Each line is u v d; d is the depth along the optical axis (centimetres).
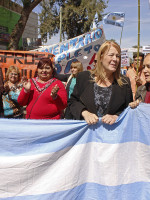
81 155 228
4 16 1675
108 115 227
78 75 254
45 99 293
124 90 238
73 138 226
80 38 662
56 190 222
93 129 229
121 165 231
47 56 505
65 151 227
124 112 228
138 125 232
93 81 240
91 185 230
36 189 221
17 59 502
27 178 221
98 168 230
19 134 223
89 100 236
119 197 230
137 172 232
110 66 230
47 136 225
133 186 231
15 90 389
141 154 233
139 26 425
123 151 231
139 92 293
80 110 232
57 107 297
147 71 271
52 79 307
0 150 223
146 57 272
